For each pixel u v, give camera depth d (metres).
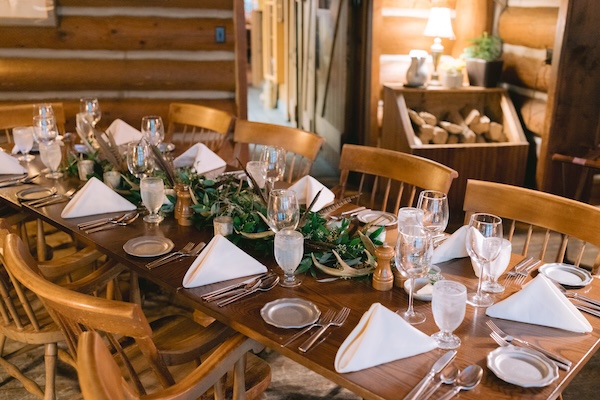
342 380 1.24
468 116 4.50
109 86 4.34
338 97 5.30
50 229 3.80
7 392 2.36
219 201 2.05
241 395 1.60
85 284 1.95
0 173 2.62
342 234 1.83
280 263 1.61
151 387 1.76
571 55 3.96
